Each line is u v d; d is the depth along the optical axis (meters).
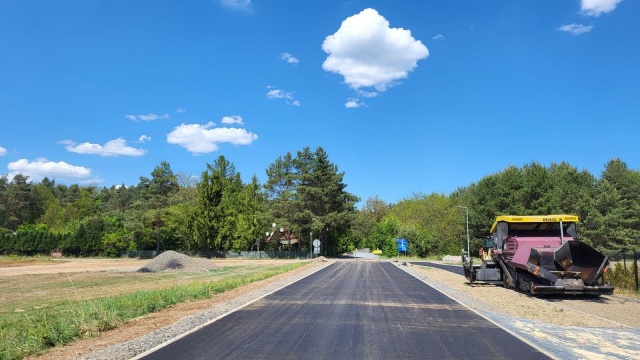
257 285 19.86
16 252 73.44
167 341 8.02
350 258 68.75
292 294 15.79
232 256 68.38
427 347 7.63
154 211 69.50
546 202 57.06
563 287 14.98
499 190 61.88
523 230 18.66
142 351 7.29
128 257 72.69
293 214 65.88
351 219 66.56
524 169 68.31
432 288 18.50
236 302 13.53
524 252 16.58
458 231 77.25
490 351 7.39
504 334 8.83
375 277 24.98
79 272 35.34
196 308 12.77
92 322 9.62
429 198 95.38
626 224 54.69
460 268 38.72
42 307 15.51
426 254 76.38
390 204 120.38
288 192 68.62
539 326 9.93
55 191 153.38
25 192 110.81
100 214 86.12
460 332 8.98
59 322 9.73
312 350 7.36
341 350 7.37
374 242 84.69
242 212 67.81
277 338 8.28
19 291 21.33
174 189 77.69
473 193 75.12
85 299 17.47
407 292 16.73
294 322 9.99
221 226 67.56
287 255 67.19
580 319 11.25
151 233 70.88
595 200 53.78
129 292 20.09
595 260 15.48
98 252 74.31
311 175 66.19
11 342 8.23
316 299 14.32
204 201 67.75
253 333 8.74
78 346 8.00
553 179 60.56
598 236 51.50
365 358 6.87
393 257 74.38
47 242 74.56
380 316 10.89
